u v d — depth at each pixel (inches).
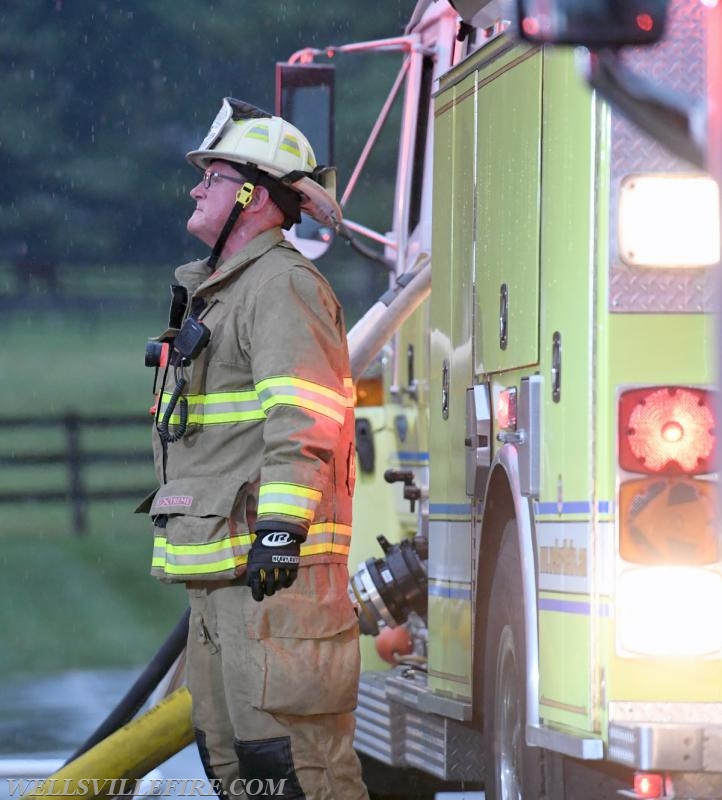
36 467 3757.4
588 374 530.3
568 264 550.0
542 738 547.8
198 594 634.8
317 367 608.4
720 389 444.5
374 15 4576.8
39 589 2222.0
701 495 522.0
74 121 5270.7
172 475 637.9
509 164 619.8
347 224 979.3
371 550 936.3
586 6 415.5
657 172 525.7
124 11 5172.2
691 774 505.7
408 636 868.6
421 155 943.0
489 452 643.5
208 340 622.5
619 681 518.9
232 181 652.1
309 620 617.9
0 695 1360.7
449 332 707.4
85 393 5036.9
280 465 598.2
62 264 5728.3
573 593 537.0
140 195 5423.2
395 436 915.4
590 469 526.3
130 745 702.5
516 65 615.8
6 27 5226.4
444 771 709.9
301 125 955.3
